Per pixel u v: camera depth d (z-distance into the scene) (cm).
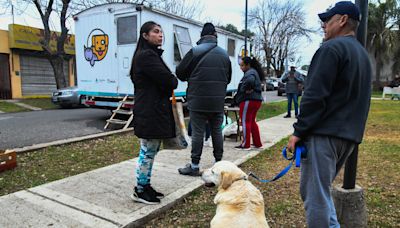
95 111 1359
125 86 923
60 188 402
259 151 613
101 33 952
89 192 389
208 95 442
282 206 363
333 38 233
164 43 949
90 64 992
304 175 239
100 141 698
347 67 217
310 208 231
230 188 251
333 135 221
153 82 334
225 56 459
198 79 441
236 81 1444
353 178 310
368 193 399
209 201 379
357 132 226
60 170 489
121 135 769
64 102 1433
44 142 697
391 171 486
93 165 520
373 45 3112
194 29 1095
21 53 1905
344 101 221
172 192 390
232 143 695
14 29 1825
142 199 356
